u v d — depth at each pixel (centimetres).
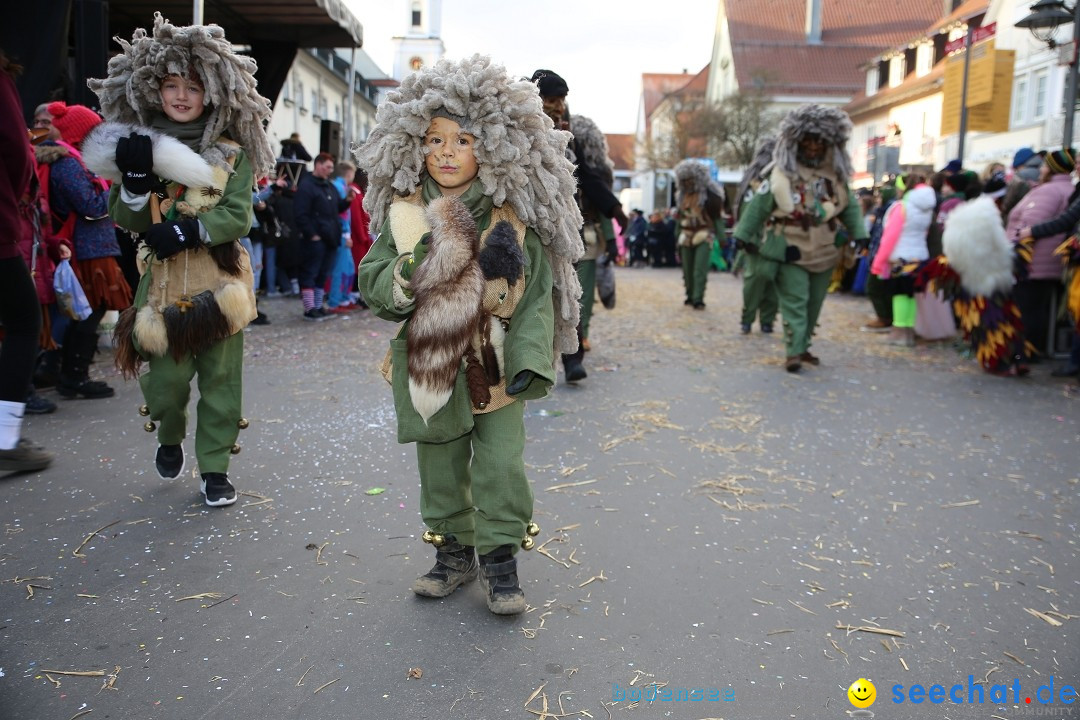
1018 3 2580
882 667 255
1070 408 589
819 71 4953
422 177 273
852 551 340
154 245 318
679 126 4056
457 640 264
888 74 3822
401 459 438
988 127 1332
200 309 336
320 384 609
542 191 269
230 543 329
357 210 1074
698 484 416
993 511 387
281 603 284
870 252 1220
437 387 251
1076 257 674
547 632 270
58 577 297
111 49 1071
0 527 338
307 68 3428
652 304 1270
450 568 293
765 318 936
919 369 732
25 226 478
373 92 4703
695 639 269
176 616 272
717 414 556
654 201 2856
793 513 380
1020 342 689
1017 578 318
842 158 670
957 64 1367
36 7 630
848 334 944
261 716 222
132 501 369
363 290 268
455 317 250
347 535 340
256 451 446
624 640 267
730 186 2662
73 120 523
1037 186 734
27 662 244
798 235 679
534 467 436
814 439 501
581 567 319
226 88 339
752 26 5131
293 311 1027
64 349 537
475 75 261
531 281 271
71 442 449
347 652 254
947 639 273
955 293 727
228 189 340
